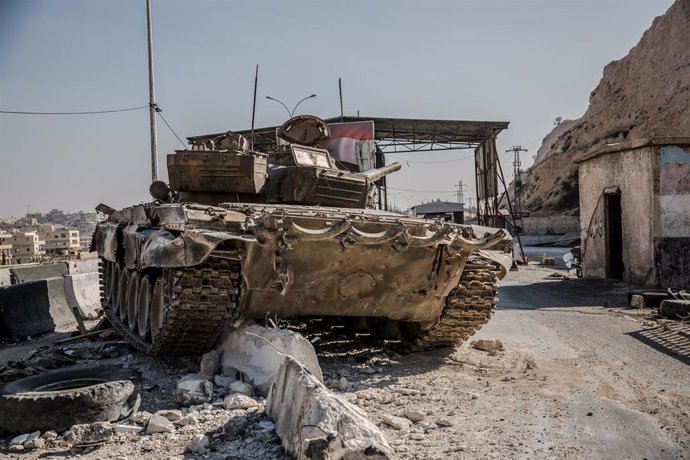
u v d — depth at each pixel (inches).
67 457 215.0
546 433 234.8
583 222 930.7
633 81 2736.2
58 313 544.1
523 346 406.3
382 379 318.0
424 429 238.1
